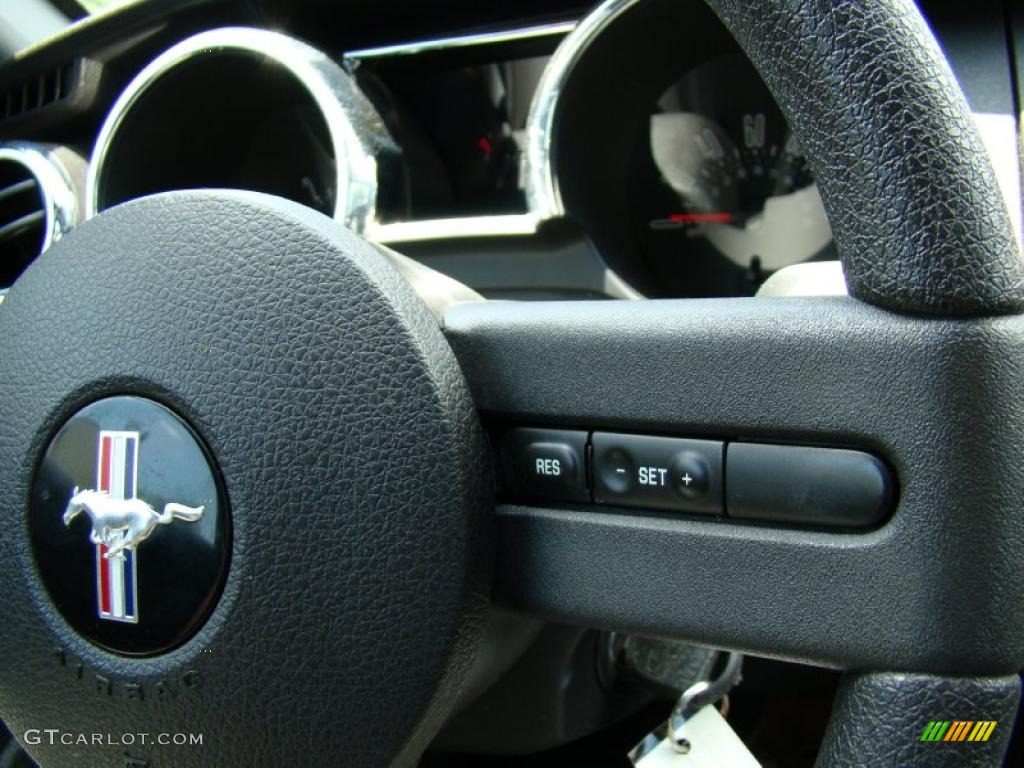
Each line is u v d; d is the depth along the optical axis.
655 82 1.62
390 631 0.57
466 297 0.67
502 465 0.61
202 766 0.62
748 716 1.39
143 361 0.61
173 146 1.70
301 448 0.58
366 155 1.45
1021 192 1.17
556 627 0.97
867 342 0.50
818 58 0.48
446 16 1.70
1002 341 0.48
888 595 0.50
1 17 1.96
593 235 1.56
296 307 0.58
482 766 1.25
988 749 0.50
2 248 1.68
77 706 0.64
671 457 0.56
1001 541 0.48
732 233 1.71
